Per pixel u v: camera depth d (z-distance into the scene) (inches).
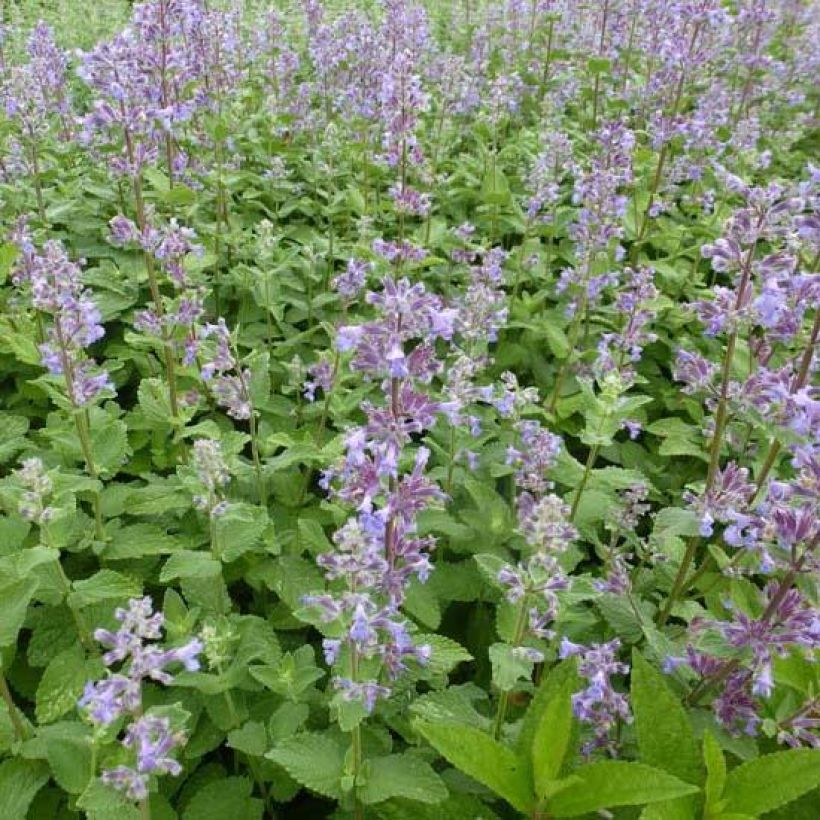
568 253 44.3
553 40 73.7
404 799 18.4
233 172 43.3
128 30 29.3
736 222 20.3
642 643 23.7
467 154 52.9
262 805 19.5
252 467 25.4
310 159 52.6
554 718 15.7
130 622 14.7
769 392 20.9
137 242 28.3
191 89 39.5
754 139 50.8
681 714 17.7
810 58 75.5
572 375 37.3
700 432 31.9
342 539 15.8
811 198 24.2
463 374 25.9
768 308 20.0
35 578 18.8
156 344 28.3
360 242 38.3
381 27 55.2
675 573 25.7
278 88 57.6
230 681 19.1
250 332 37.6
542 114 59.9
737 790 16.8
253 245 38.4
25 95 36.2
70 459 26.3
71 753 18.1
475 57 66.1
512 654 18.1
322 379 28.5
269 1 86.4
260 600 25.7
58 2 86.1
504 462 28.3
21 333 32.4
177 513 26.1
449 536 27.0
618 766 16.1
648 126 46.4
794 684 20.2
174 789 20.2
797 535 18.3
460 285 41.1
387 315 17.2
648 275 31.3
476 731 16.9
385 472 17.4
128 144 28.1
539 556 17.6
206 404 32.9
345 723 16.5
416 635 21.7
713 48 47.9
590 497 26.3
